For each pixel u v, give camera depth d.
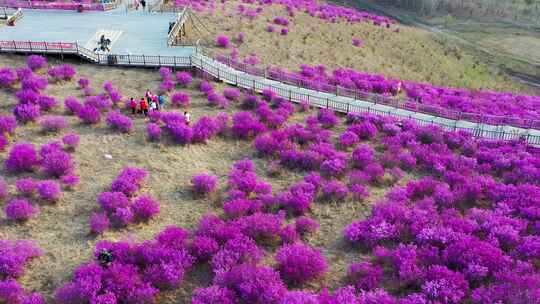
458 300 18.45
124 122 30.72
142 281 19.31
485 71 66.81
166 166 27.91
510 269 20.20
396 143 31.78
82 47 40.59
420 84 50.69
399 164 29.59
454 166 29.09
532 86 64.38
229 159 29.52
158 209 23.75
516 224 23.19
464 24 89.50
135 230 22.69
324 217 24.50
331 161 28.25
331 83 44.72
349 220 24.31
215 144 30.95
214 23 57.12
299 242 22.52
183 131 30.08
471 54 73.88
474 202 26.08
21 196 24.06
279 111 34.88
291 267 19.95
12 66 38.47
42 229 22.22
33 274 19.73
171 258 20.23
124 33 47.47
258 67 44.25
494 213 24.23
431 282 18.98
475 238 21.92
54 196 23.81
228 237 21.72
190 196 25.55
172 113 32.38
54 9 54.97
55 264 20.28
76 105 32.47
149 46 44.25
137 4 56.38
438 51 70.56
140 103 32.78
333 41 60.72
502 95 51.47
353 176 27.34
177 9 56.09
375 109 38.09
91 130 30.72
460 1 97.62
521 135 33.91
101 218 22.33
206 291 18.33
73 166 26.70
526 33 85.00
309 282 20.12
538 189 26.27
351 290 19.05
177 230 21.83
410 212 23.97
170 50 43.56
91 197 24.59
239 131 31.72
